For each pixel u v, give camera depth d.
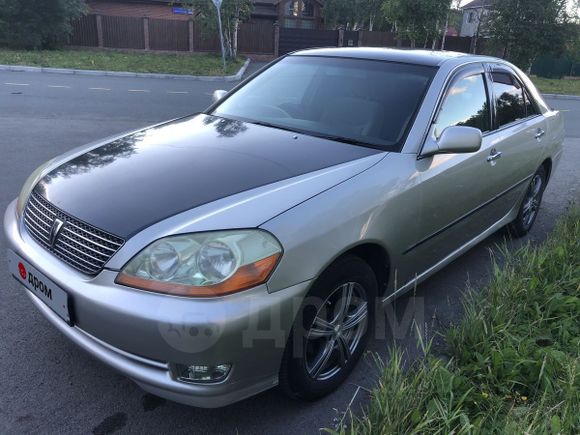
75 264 2.24
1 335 3.00
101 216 2.23
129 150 2.88
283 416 2.50
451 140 2.88
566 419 2.17
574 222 4.44
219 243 2.05
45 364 2.77
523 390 2.53
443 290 3.80
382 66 3.48
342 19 40.38
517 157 4.10
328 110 3.27
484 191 3.66
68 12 22.16
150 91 13.73
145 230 2.12
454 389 2.42
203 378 2.07
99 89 13.48
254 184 2.39
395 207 2.68
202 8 22.61
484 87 3.78
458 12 27.16
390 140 2.97
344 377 2.69
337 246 2.33
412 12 23.77
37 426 2.37
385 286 2.86
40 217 2.50
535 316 3.02
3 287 3.50
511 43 24.66
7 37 21.19
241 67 21.44
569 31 24.14
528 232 5.09
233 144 2.89
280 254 2.12
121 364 2.13
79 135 8.02
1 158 6.47
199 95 13.48
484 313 2.99
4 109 9.80
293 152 2.79
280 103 3.48
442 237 3.28
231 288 2.01
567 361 2.58
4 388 2.58
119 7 30.34
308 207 2.29
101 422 2.41
